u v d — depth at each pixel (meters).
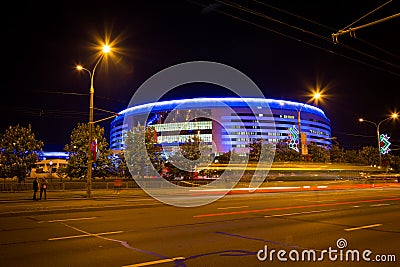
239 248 8.38
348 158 66.75
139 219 13.58
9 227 11.66
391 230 10.91
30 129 38.38
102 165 38.16
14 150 37.28
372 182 47.69
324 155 59.00
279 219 13.47
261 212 15.96
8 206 19.70
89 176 26.70
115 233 10.41
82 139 37.38
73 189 38.00
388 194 29.83
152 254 7.78
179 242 9.07
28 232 10.63
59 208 18.14
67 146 37.88
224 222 12.68
